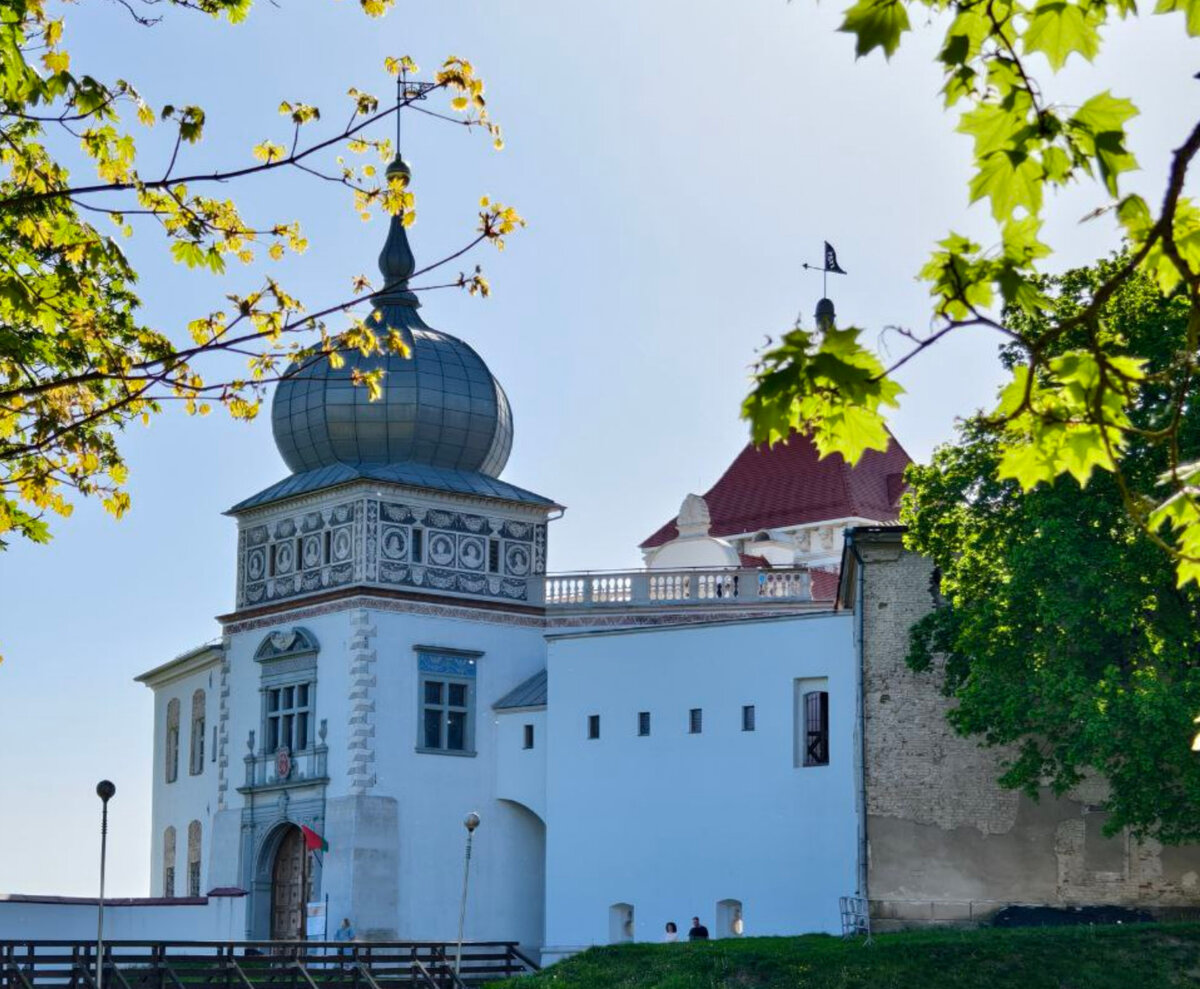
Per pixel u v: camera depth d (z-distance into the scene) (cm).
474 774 7144
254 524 7644
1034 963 4403
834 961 4541
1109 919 5162
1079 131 941
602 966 4894
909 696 5459
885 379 964
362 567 7125
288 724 7312
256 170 1534
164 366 1761
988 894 5278
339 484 7206
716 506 9019
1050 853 5250
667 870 6250
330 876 6931
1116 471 1049
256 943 5141
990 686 4650
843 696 5934
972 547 4791
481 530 7438
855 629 5644
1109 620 4353
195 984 5044
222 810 7512
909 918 5322
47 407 1842
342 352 7544
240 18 1591
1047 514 4491
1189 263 966
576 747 6538
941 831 5353
